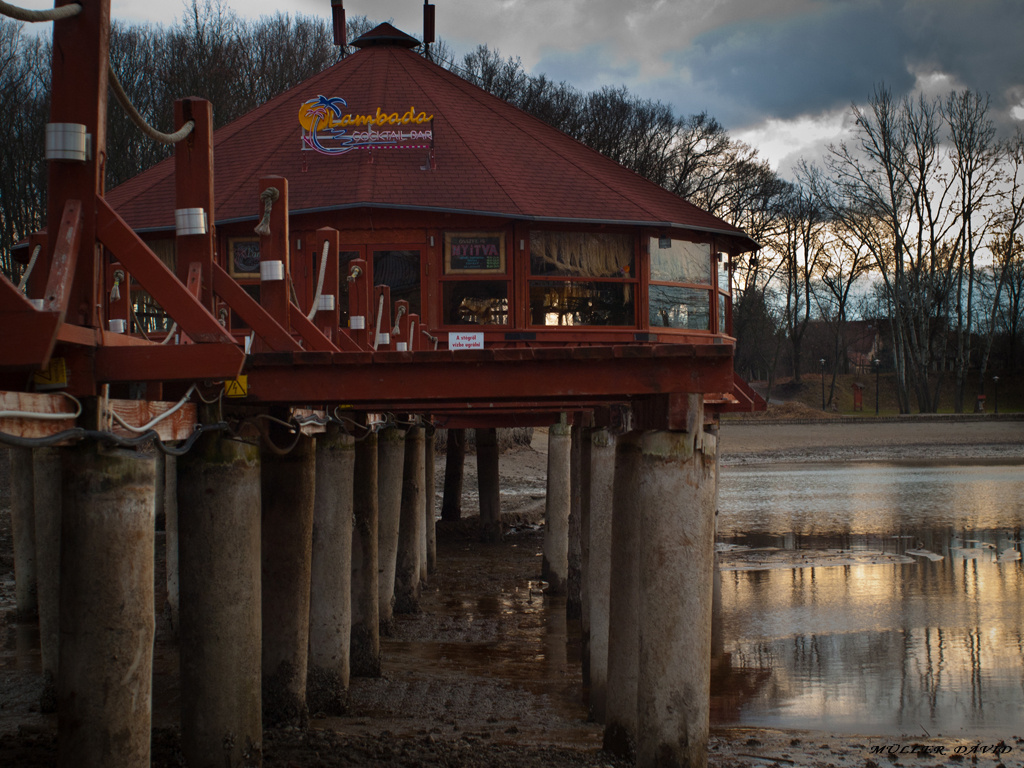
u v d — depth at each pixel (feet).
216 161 65.26
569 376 19.58
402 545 50.31
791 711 35.19
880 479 125.08
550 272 59.00
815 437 175.42
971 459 150.61
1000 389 250.16
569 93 199.41
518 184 61.00
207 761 18.90
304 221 58.49
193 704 18.97
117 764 14.38
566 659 40.91
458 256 58.49
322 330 31.68
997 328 267.18
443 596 55.83
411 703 32.73
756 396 60.23
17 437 12.91
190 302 15.55
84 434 14.19
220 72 149.18
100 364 15.10
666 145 200.13
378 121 64.13
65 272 14.24
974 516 90.27
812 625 48.96
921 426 183.11
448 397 19.81
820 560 68.33
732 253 70.74
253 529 19.43
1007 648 44.34
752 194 206.18
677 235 62.90
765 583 60.29
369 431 35.53
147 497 14.90
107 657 14.34
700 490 19.34
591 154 71.61
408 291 58.29
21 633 42.70
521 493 108.37
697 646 19.38
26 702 31.81
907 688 38.24
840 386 255.91
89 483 14.37
